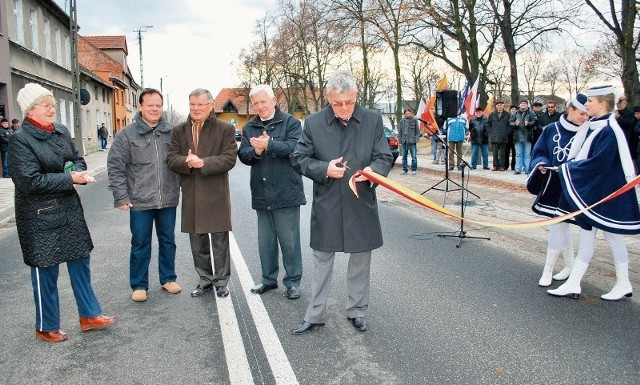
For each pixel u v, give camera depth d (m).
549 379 3.31
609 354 3.65
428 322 4.26
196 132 4.79
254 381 3.32
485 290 5.06
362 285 4.12
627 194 4.62
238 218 9.08
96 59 46.06
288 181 4.74
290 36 41.03
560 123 5.07
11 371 3.50
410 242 7.16
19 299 4.95
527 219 8.52
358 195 3.91
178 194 4.97
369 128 3.93
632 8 15.32
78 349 3.84
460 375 3.37
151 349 3.82
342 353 3.71
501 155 15.05
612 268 5.67
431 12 17.98
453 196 11.14
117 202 4.64
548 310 4.50
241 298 4.91
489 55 19.73
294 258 4.87
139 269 4.86
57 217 3.84
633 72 15.59
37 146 3.72
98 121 36.06
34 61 20.30
